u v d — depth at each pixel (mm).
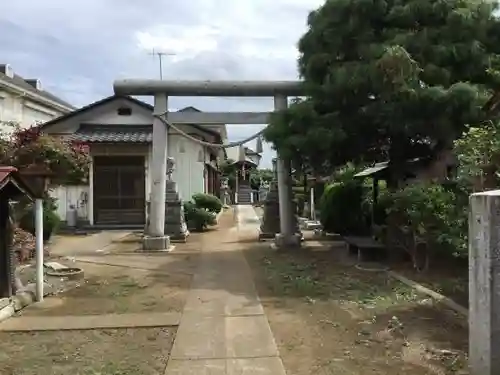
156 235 13102
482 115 8523
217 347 5191
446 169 10578
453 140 8555
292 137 10070
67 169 11094
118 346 5266
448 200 7902
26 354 5047
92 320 6262
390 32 9555
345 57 10180
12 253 7316
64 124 19594
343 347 5141
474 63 9281
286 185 13242
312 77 10508
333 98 9844
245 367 4613
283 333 5664
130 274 9586
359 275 9008
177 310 6754
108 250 13086
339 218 14086
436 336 5410
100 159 19188
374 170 11875
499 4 9719
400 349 5035
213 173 27172
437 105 8438
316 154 10133
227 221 21531
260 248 13203
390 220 9445
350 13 9828
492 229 3936
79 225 18766
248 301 7242
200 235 16531
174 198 15086
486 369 3928
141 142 18281
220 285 8453
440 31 9328
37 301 7266
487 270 3941
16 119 20125
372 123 9797
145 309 6816
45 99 22469
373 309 6609
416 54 9125
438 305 6684
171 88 12719
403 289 7707
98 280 8961
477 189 7172
